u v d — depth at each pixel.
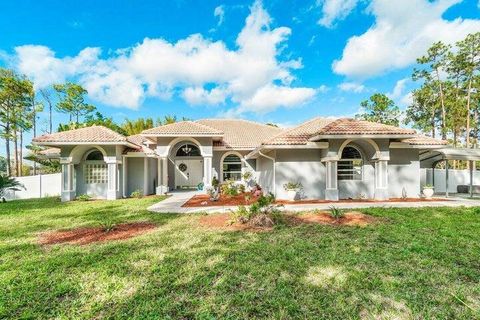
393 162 17.81
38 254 7.18
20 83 38.06
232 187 20.73
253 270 5.81
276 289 5.01
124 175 21.47
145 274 5.76
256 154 21.66
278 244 7.67
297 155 17.14
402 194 17.75
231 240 8.19
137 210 14.23
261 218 10.10
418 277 5.41
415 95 39.72
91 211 14.31
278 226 9.75
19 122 39.59
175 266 6.15
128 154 21.27
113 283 5.34
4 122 38.62
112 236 8.96
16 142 39.88
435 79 36.09
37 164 47.84
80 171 21.03
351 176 17.59
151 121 44.19
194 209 14.27
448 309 4.30
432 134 40.16
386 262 6.25
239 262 6.33
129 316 4.25
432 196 18.78
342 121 17.23
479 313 4.18
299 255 6.73
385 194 16.59
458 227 9.48
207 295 4.86
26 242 8.43
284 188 16.97
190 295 4.86
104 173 21.30
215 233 9.05
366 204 14.81
